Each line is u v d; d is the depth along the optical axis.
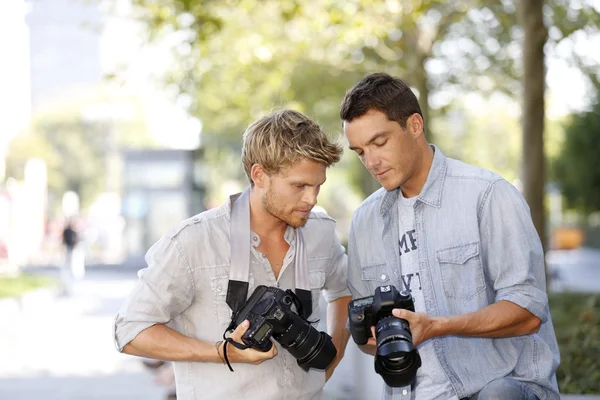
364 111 3.37
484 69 17.95
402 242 3.62
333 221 3.53
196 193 28.41
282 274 3.30
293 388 3.25
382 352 2.99
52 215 60.16
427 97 15.75
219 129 22.44
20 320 16.23
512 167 45.88
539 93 10.15
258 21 16.31
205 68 16.58
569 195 37.81
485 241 3.40
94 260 32.53
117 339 3.18
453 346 3.44
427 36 15.51
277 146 3.05
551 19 13.30
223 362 3.10
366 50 15.97
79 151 62.25
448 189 3.50
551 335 3.54
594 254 40.00
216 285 3.20
